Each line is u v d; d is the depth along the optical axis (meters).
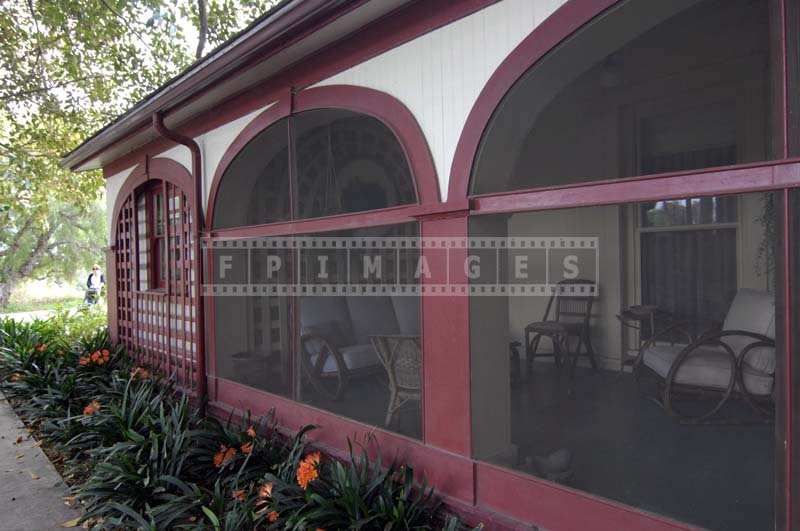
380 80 3.04
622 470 2.85
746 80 4.10
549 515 2.27
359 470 2.80
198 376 4.69
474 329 2.62
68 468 3.63
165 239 5.42
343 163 5.33
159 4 9.91
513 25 2.38
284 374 5.04
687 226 4.55
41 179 9.41
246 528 2.54
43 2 8.34
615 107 4.85
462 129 2.59
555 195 2.25
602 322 5.04
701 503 2.49
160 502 2.94
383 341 3.47
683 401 3.95
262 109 4.00
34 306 19.56
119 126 5.10
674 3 2.05
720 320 4.39
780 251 1.71
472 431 2.59
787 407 1.69
